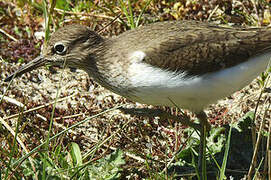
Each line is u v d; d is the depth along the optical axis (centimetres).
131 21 1680
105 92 1623
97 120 1497
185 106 1314
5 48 1756
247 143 1391
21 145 1332
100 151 1410
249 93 1581
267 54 1286
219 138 1395
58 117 1523
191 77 1241
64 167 1258
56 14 1833
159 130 1464
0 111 1536
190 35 1275
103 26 1802
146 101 1288
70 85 1652
